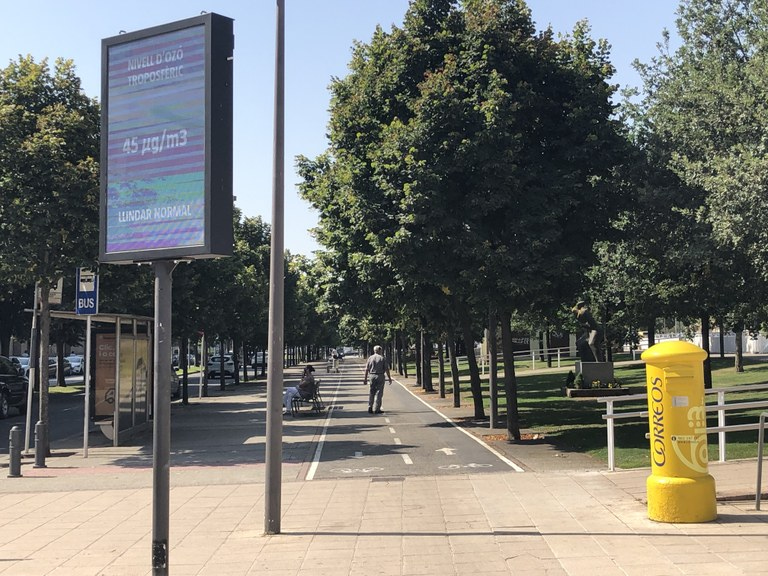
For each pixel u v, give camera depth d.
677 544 6.49
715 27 16.56
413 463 12.58
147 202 5.87
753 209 11.84
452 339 25.09
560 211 13.69
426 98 13.68
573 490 9.32
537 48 14.73
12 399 24.25
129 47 6.02
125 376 16.88
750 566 5.78
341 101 17.27
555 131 15.01
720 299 18.77
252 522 8.30
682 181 15.17
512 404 15.62
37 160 13.61
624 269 19.86
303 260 22.16
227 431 18.86
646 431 15.99
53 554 7.23
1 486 11.30
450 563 6.34
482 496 9.23
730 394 23.28
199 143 5.73
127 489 10.91
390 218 13.99
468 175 14.05
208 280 27.70
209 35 5.70
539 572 5.95
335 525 7.93
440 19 15.63
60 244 14.06
